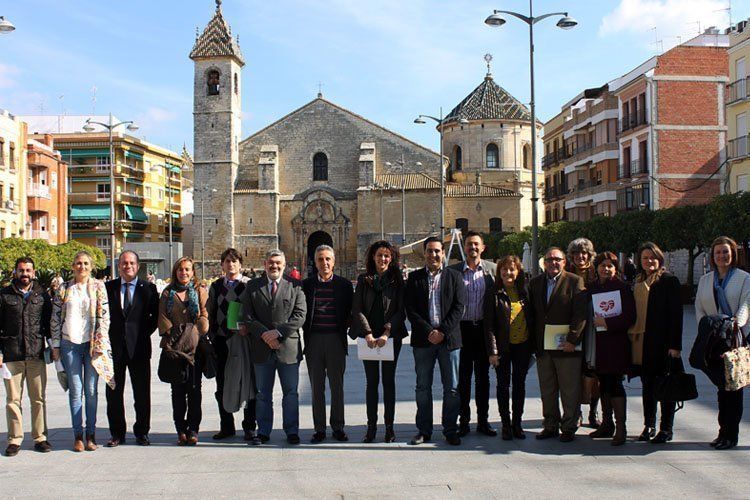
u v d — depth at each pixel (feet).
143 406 35.55
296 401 35.65
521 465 30.76
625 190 180.04
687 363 59.47
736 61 140.87
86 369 34.68
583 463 30.91
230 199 258.98
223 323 36.88
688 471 29.35
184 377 34.65
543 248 179.32
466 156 280.72
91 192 288.71
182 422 35.40
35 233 209.05
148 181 311.27
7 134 188.34
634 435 36.01
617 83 184.96
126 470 30.66
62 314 34.17
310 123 267.39
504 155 279.28
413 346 35.37
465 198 253.85
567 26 101.14
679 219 126.72
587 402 38.19
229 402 35.27
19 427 33.81
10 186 190.70
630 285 36.47
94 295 34.35
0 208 182.09
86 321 34.35
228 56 260.01
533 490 27.25
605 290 34.22
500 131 279.08
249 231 259.39
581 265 38.29
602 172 196.13
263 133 269.23
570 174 224.12
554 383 35.60
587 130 211.82
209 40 262.06
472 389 50.39
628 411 41.50
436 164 263.29
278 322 35.12
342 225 260.83
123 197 289.74
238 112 270.67
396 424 39.24
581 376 35.73
